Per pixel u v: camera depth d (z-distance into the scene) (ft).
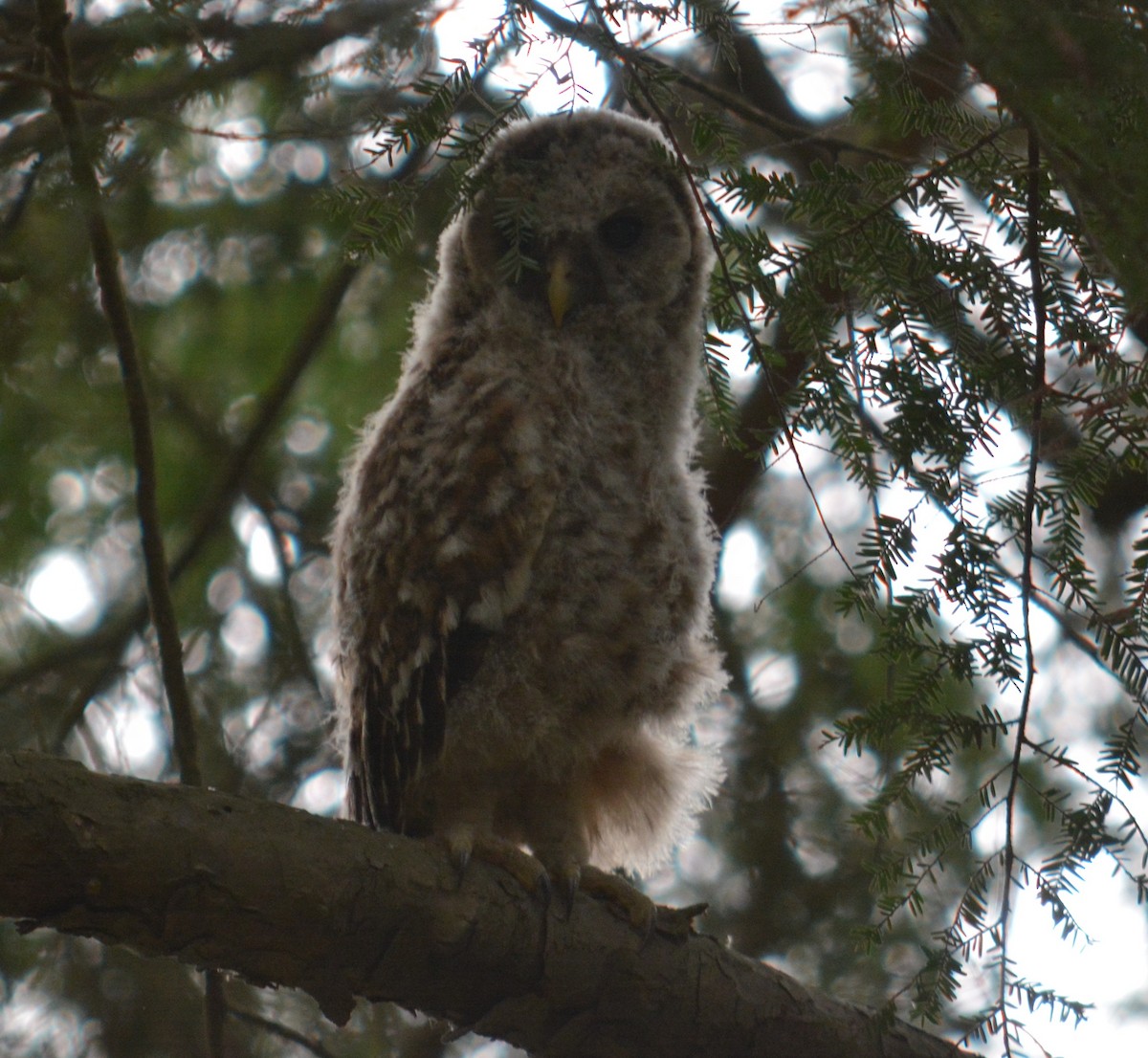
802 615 38.29
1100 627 19.52
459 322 29.63
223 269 37.78
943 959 20.48
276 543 38.34
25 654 36.94
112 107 19.70
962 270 19.01
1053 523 19.42
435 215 31.12
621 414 27.53
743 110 25.58
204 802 19.74
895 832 25.58
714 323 20.98
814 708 38.14
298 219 36.76
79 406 36.81
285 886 19.98
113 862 18.65
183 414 38.75
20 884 18.24
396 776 26.11
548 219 29.27
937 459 19.38
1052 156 16.65
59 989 34.53
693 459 31.32
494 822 27.76
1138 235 15.88
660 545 26.68
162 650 26.53
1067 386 19.53
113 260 25.44
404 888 21.17
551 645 25.77
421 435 26.61
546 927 22.50
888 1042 24.73
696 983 23.53
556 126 30.37
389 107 21.52
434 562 25.63
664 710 27.58
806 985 24.76
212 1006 26.68
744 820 37.40
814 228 19.93
